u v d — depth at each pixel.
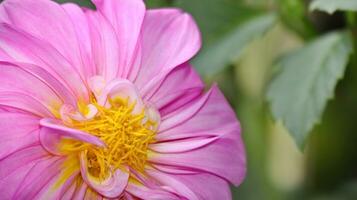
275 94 0.50
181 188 0.45
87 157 0.45
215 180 0.47
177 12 0.47
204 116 0.47
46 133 0.43
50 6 0.44
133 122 0.45
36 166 0.43
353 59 0.52
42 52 0.44
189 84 0.46
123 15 0.45
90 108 0.44
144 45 0.46
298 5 0.52
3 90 0.43
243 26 0.52
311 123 0.48
